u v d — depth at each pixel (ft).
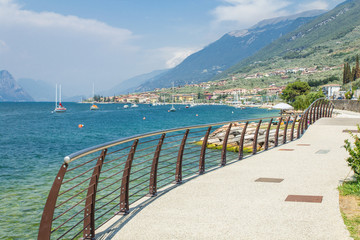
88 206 16.31
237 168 34.06
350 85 498.28
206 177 30.14
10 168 82.94
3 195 53.26
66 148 137.08
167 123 312.71
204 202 22.15
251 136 95.55
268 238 15.65
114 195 48.47
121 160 84.79
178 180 28.09
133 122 327.06
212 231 16.83
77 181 61.05
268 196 23.15
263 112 541.34
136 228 17.57
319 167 33.22
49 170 78.74
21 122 328.29
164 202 22.40
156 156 24.52
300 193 23.62
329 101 121.90
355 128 70.59
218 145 95.76
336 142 52.54
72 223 39.22
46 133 212.64
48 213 12.55
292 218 18.38
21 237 36.11
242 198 22.84
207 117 415.23
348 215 18.49
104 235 16.70
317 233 16.05
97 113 548.72
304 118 71.36
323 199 21.89
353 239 15.14
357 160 24.67
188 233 16.67
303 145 50.39
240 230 16.83
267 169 33.04
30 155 113.09
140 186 52.06
